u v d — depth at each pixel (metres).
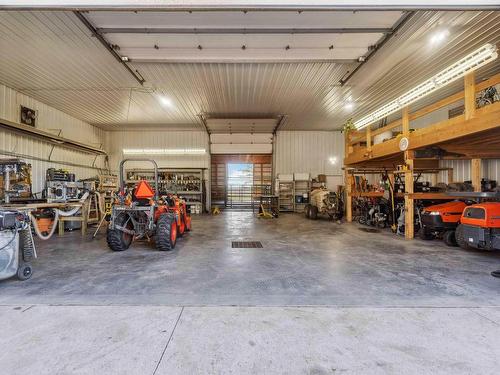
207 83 6.37
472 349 1.71
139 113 8.77
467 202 5.15
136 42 4.55
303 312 2.21
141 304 2.36
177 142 11.27
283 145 11.34
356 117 9.27
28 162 6.87
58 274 3.18
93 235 5.64
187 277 3.09
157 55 4.96
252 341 1.79
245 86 6.57
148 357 1.63
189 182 10.91
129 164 11.29
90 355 1.65
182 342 1.78
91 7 2.20
